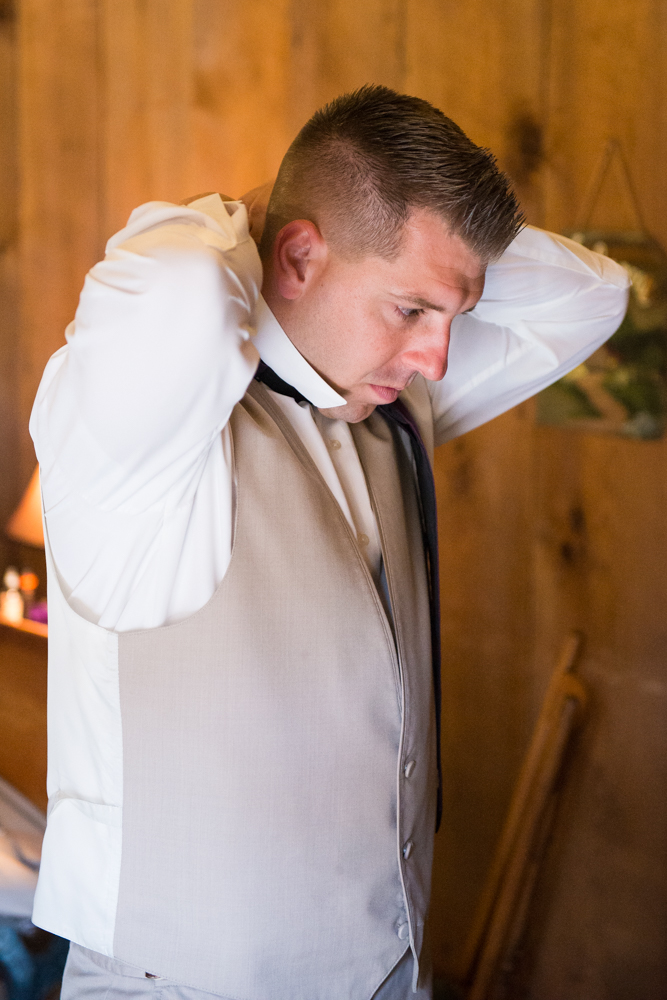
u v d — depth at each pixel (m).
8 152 2.86
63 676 0.99
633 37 1.76
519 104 1.92
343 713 0.97
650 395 1.82
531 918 2.07
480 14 1.94
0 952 1.50
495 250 0.91
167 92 2.50
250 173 2.36
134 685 0.93
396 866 1.04
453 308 0.91
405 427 1.17
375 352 0.92
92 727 0.96
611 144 1.81
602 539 1.92
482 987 1.91
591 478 1.92
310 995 0.99
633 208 1.80
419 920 1.08
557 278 1.24
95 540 0.89
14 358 2.94
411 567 1.13
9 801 1.83
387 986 1.05
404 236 0.86
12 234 2.89
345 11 2.13
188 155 2.48
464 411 1.40
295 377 0.96
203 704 0.92
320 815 0.97
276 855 0.94
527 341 1.32
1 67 2.83
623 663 1.92
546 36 1.86
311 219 0.89
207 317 0.67
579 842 2.00
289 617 0.95
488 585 2.09
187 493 0.87
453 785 2.19
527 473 2.01
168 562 0.90
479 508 2.09
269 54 2.28
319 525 0.97
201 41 2.41
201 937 0.94
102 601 0.93
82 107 2.68
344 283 0.89
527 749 2.06
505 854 1.96
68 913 0.98
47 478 0.85
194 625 0.92
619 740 1.93
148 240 0.71
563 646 1.99
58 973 1.54
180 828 0.93
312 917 0.97
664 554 1.84
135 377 0.67
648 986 1.93
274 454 0.96
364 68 2.12
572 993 2.03
